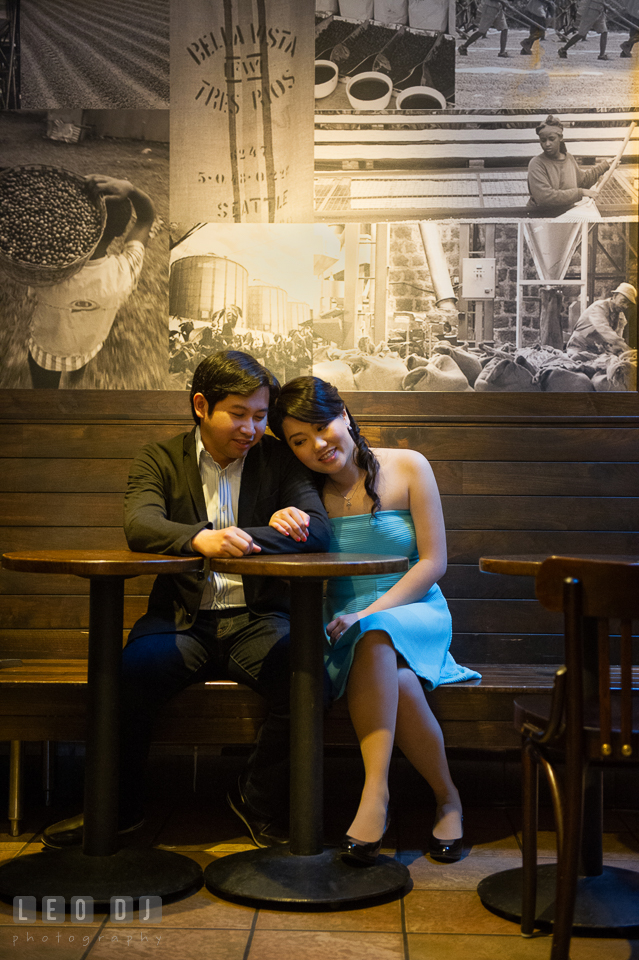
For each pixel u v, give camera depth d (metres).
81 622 2.88
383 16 2.91
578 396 2.88
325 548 2.18
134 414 2.91
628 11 2.89
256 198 2.94
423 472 2.47
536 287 2.91
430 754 2.23
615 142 2.90
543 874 2.02
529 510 2.88
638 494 2.87
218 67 2.93
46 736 2.39
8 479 2.90
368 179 2.93
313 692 2.02
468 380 2.92
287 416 2.32
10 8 2.93
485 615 2.87
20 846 2.33
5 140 2.94
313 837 2.05
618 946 1.74
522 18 2.90
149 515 2.15
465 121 2.91
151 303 2.94
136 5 2.93
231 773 2.80
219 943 1.73
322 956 1.68
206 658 2.34
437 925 1.82
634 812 2.71
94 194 2.94
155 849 2.12
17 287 2.94
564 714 1.64
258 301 2.94
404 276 2.93
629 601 1.43
